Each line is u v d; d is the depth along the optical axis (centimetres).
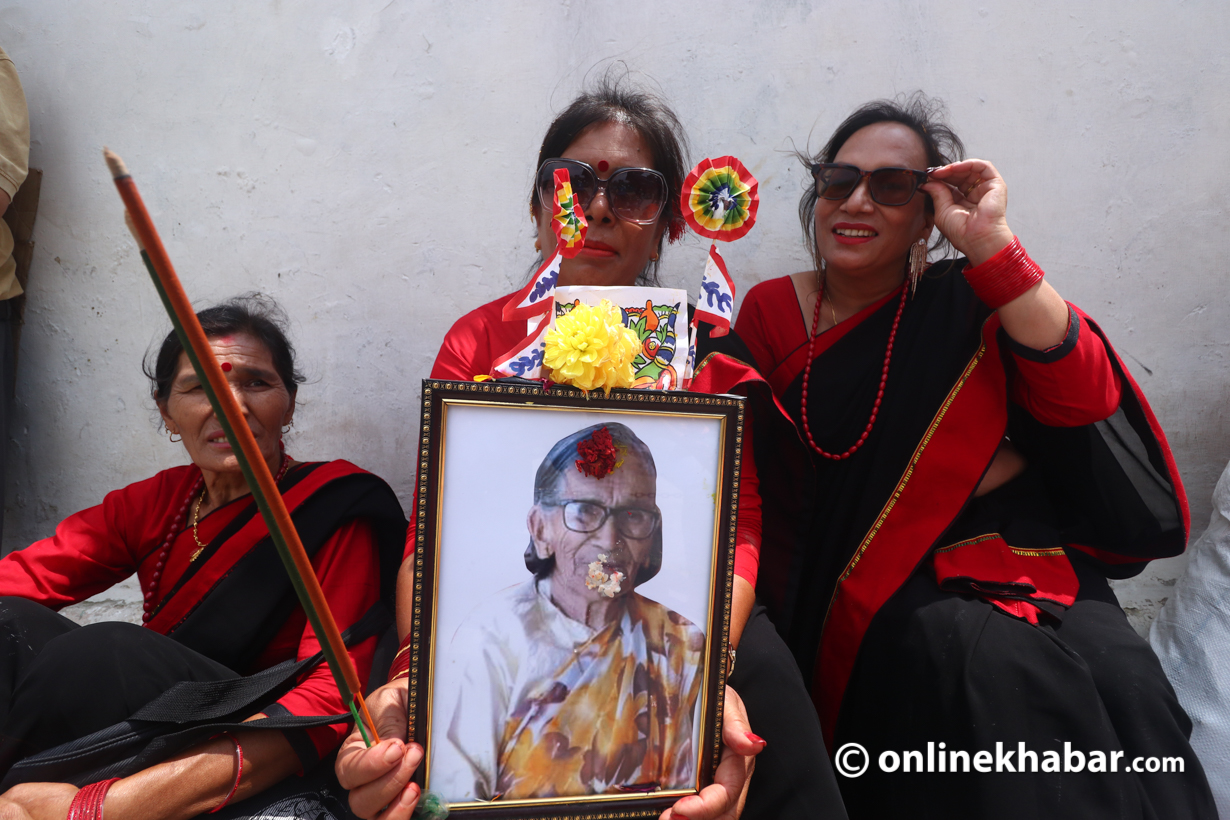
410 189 255
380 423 261
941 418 199
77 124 255
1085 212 260
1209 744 203
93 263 259
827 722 199
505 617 139
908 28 253
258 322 195
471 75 253
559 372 138
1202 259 263
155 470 263
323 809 158
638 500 143
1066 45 254
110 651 159
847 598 197
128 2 252
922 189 195
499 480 139
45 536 266
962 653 172
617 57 253
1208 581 218
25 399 262
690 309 229
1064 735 166
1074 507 217
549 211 191
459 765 137
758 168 257
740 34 253
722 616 146
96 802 143
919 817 173
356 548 193
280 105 253
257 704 159
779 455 206
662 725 144
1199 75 256
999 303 183
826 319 220
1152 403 267
